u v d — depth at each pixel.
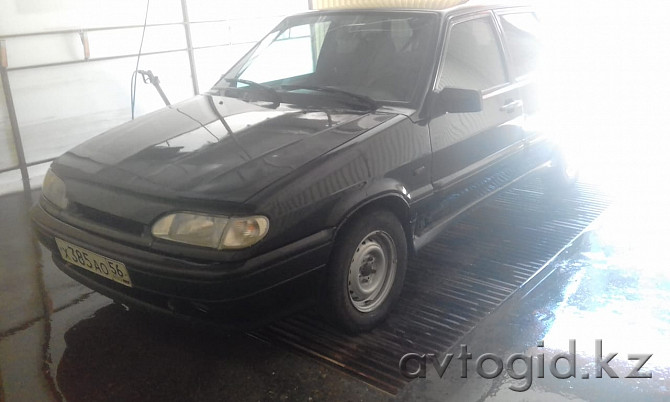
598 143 6.45
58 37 5.75
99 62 6.11
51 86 5.78
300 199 2.34
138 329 2.88
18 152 5.63
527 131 3.82
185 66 6.94
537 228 4.10
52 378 2.50
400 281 2.92
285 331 2.83
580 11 8.56
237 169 2.40
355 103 2.97
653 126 7.13
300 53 3.50
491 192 3.58
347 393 2.37
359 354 2.64
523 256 3.65
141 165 2.54
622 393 2.38
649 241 3.85
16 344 2.77
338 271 2.55
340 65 3.29
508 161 3.62
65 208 2.66
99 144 2.87
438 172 3.02
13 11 5.38
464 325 2.88
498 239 3.92
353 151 2.57
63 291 3.31
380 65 3.16
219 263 2.19
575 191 4.89
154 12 6.49
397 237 2.83
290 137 2.63
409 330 2.83
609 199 4.68
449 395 2.36
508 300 3.11
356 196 2.52
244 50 7.58
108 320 2.97
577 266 3.52
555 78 4.14
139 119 3.18
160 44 6.63
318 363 2.57
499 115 3.47
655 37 9.78
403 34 3.22
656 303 3.08
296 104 3.08
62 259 2.74
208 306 2.25
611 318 2.94
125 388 2.42
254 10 7.55
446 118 3.04
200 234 2.23
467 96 2.89
